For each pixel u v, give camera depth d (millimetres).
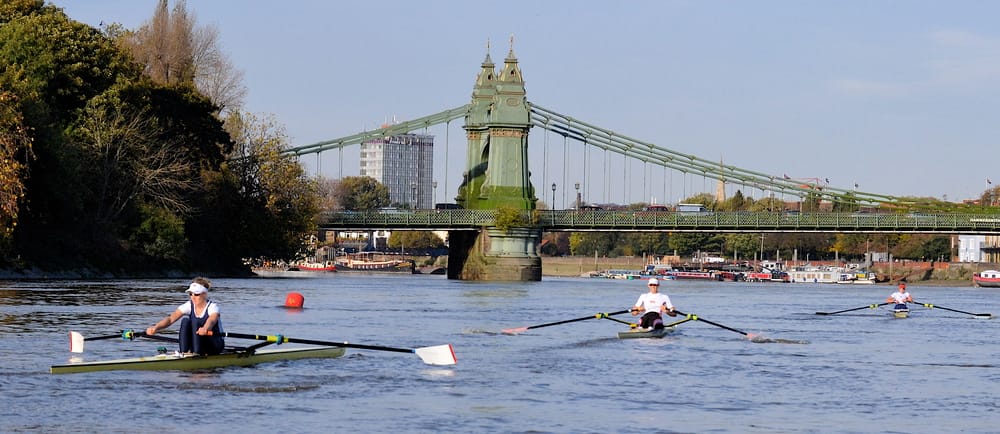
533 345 44750
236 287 101812
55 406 27734
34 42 109062
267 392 30375
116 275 111125
